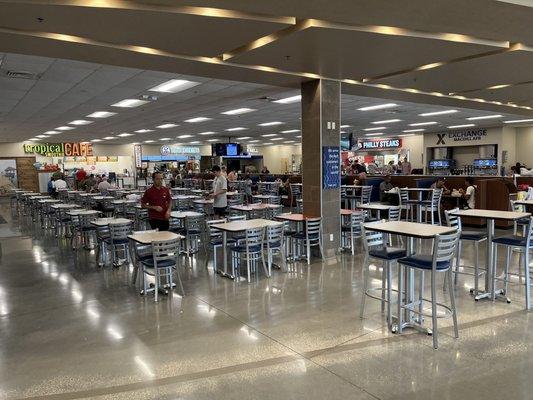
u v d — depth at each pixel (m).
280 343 3.52
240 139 21.95
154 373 3.06
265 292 4.93
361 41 4.70
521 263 5.55
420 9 3.69
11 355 3.41
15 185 21.95
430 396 2.68
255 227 5.49
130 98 8.85
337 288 5.04
